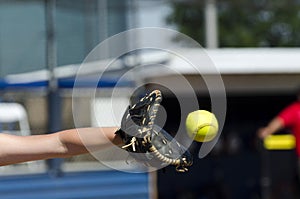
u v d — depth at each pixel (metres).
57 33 20.84
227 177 28.78
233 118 29.55
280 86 27.34
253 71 26.67
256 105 29.80
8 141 6.98
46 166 20.23
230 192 28.62
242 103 29.55
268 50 27.50
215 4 29.97
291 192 25.22
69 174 20.30
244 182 28.94
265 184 25.17
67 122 20.31
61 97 20.28
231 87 27.02
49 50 20.44
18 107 20.12
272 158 25.20
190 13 82.62
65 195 20.22
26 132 20.09
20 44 21.20
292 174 25.22
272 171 25.20
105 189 20.41
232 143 29.20
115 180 20.48
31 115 20.22
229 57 26.84
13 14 21.28
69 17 21.11
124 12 22.19
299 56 27.22
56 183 20.19
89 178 20.38
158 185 27.64
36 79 20.78
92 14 21.50
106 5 21.64
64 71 20.45
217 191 28.45
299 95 23.62
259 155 29.11
